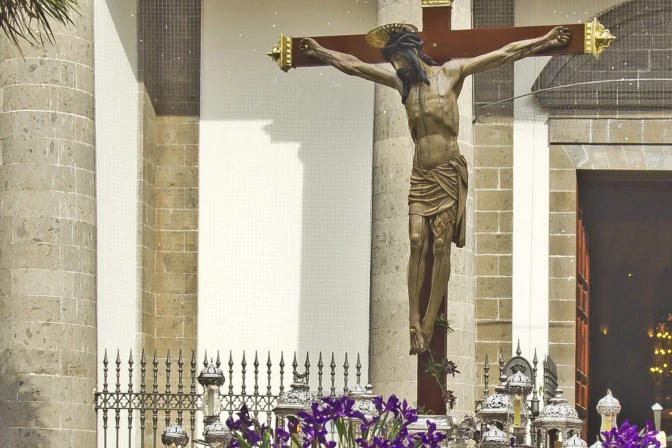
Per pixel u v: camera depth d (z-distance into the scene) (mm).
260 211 24547
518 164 24281
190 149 24797
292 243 24391
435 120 12406
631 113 24203
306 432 8422
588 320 25078
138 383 23609
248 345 24250
